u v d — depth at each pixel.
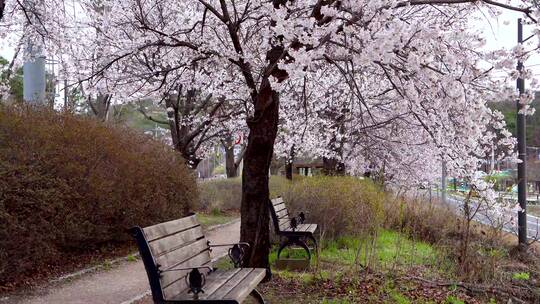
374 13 5.54
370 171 19.50
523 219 11.45
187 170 12.41
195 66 9.83
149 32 9.45
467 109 5.77
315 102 14.11
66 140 8.50
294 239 7.72
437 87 5.75
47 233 7.52
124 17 10.05
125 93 10.45
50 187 7.58
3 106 8.09
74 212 8.18
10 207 6.86
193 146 19.06
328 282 6.50
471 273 7.02
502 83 5.67
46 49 11.27
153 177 10.58
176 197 11.70
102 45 9.91
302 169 31.50
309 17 5.96
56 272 7.72
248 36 9.01
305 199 10.03
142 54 9.91
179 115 17.92
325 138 16.77
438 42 5.59
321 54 5.79
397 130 14.49
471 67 5.63
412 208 11.30
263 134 6.45
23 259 6.90
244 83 10.97
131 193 9.80
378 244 9.03
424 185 17.86
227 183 20.78
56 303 6.03
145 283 7.12
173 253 4.46
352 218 9.48
